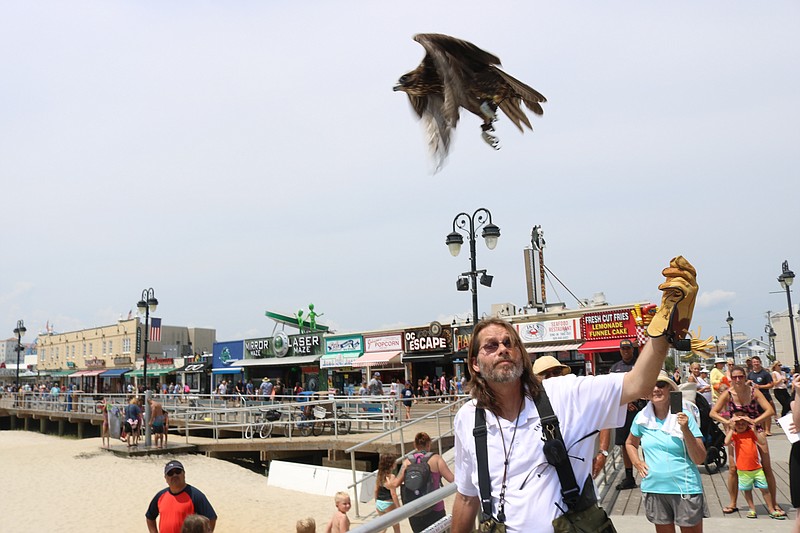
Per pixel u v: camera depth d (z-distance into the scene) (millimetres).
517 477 2705
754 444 8180
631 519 8055
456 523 3039
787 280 26781
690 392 5707
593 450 2770
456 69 2623
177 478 7441
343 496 8867
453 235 19656
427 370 37594
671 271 2541
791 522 7789
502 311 35250
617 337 29297
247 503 16203
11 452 24922
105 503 16766
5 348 141375
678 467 5559
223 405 30828
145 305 31797
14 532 14414
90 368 70062
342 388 41406
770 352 66250
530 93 2699
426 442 8945
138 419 24422
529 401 2791
